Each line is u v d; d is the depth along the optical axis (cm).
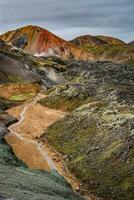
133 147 7488
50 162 8581
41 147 9712
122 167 7144
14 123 12331
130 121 8550
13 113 13825
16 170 6850
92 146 8412
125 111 9769
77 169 7881
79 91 14288
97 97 12900
